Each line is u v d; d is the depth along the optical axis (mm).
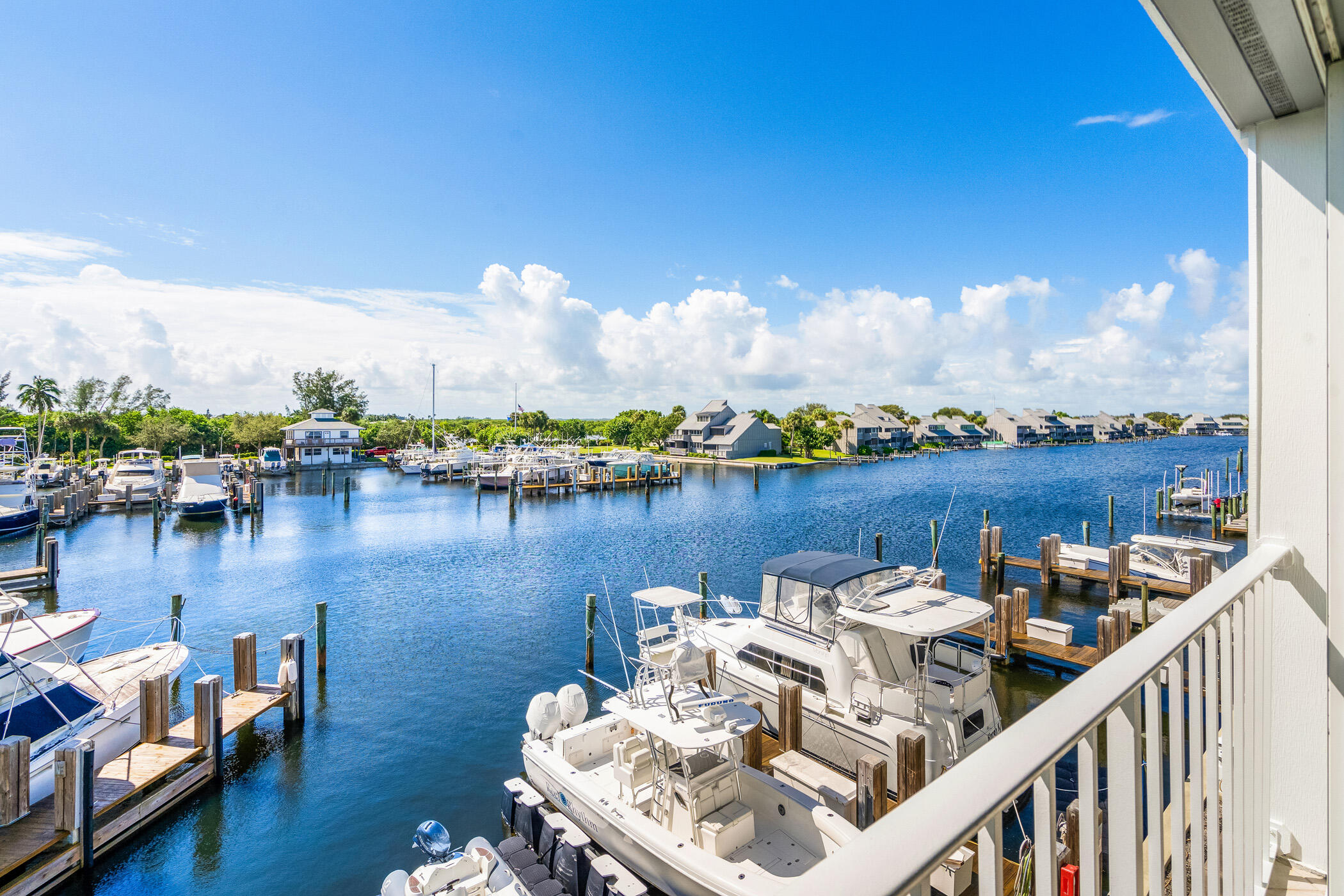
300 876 10625
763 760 12430
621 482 64438
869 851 979
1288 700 2762
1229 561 29266
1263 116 2771
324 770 13500
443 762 13836
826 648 12508
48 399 70438
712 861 8836
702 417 109125
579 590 27406
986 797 1113
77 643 16875
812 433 100375
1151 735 1767
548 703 12312
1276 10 2113
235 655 15172
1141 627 19297
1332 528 2365
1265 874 2672
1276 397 2764
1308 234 2689
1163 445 135375
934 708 11094
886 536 37812
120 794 11086
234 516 47156
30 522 38781
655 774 9883
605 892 9109
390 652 20172
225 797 12516
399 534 40438
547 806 11453
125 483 48781
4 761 9914
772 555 33719
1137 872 1583
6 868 9398
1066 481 65438
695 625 16266
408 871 10789
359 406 114812
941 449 118125
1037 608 23047
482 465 69312
